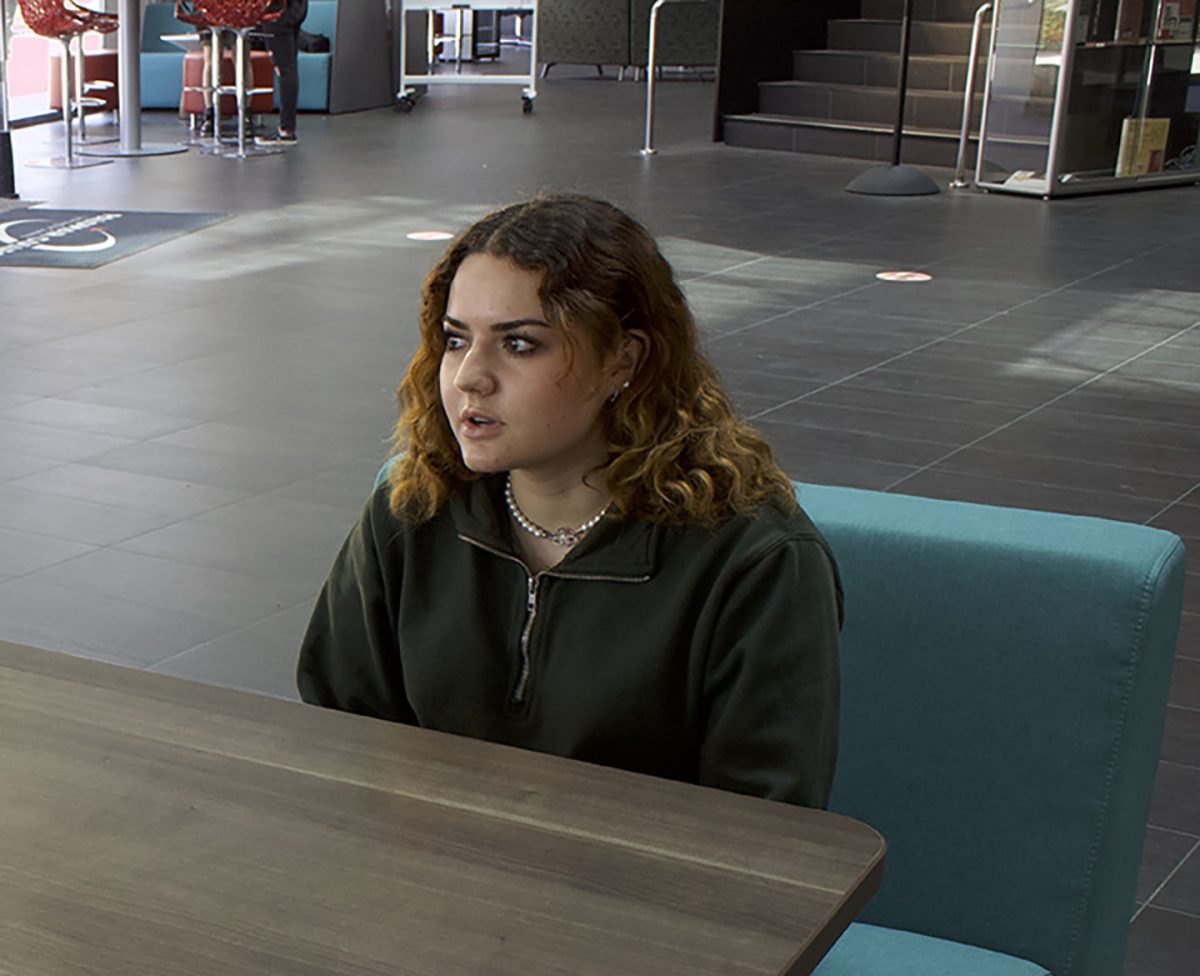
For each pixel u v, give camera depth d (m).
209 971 0.98
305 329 6.12
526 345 1.37
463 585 1.48
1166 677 1.62
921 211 9.12
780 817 1.18
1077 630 1.55
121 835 1.15
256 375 5.44
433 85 16.81
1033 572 1.57
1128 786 1.60
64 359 5.59
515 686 1.47
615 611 1.42
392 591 1.54
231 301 6.57
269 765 1.25
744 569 1.39
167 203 8.95
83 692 1.38
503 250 1.37
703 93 16.22
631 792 1.22
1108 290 7.04
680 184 9.95
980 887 1.62
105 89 13.35
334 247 7.77
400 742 1.29
